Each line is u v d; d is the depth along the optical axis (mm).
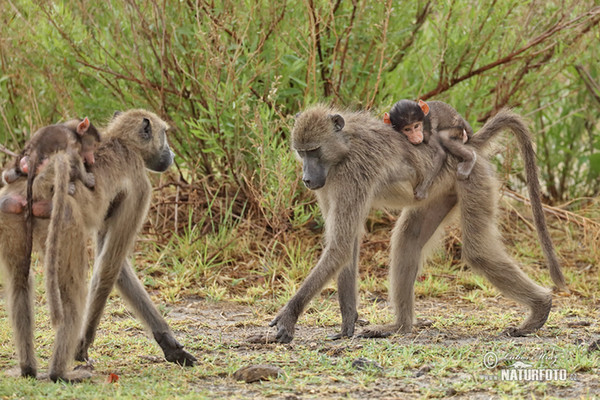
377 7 14281
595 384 8047
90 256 14148
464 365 8703
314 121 10133
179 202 14836
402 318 10766
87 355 9070
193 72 14039
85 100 14844
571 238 15438
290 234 14320
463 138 10969
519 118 11172
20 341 8070
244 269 13891
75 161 7957
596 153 17406
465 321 11211
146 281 13250
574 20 14391
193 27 14211
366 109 14086
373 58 14930
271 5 14109
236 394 7730
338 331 10891
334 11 14477
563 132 17969
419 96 14703
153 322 8922
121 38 14586
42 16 14883
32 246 7934
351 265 10617
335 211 10219
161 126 9148
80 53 14602
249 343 10070
